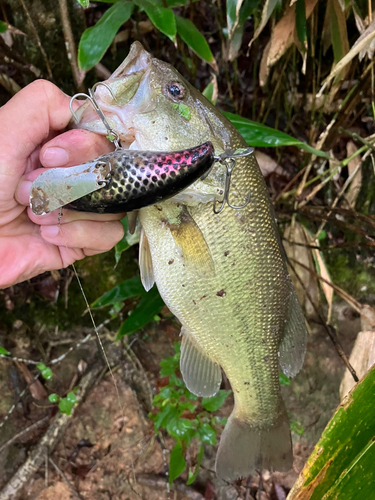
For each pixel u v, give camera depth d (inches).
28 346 17.2
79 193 7.4
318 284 17.1
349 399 8.5
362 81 14.0
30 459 16.1
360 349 14.1
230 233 9.4
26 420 16.7
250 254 9.7
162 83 8.8
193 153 7.4
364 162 16.7
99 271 17.0
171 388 15.3
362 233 14.2
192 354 11.2
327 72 15.9
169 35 11.5
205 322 10.2
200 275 9.6
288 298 11.0
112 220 9.9
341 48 13.6
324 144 16.3
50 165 8.2
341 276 17.8
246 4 12.8
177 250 9.5
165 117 8.8
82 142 8.3
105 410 17.3
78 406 17.1
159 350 17.9
